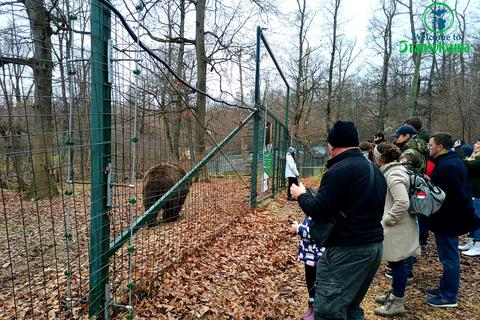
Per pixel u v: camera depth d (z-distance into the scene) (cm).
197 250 468
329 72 2694
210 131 554
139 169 329
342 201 238
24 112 209
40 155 631
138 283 334
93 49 259
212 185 575
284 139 1214
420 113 2402
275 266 473
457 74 1944
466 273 453
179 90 560
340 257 238
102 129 265
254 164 783
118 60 269
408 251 339
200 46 1368
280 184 1197
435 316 346
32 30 211
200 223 530
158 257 406
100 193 270
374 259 240
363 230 236
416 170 431
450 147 375
